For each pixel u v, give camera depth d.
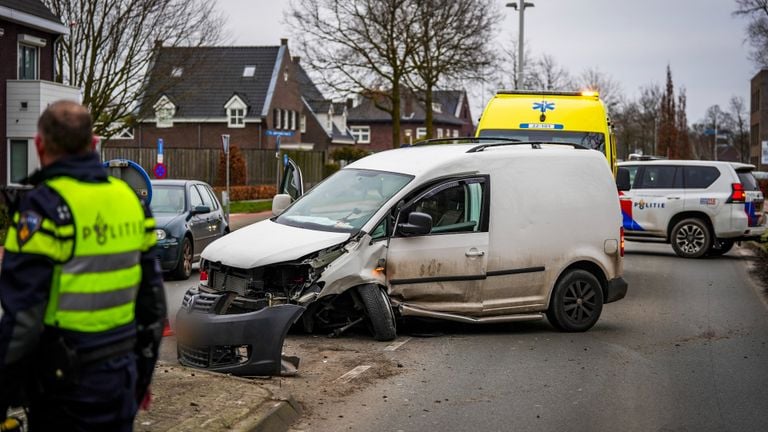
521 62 32.34
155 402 5.97
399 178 9.20
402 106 90.94
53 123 3.36
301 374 7.45
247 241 8.78
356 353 8.32
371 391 6.97
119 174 8.95
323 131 73.62
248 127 60.59
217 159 42.34
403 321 9.87
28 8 28.50
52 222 3.23
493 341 9.16
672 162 18.70
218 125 60.94
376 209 8.91
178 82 32.09
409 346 8.72
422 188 9.10
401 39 42.12
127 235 3.50
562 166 9.84
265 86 61.84
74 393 3.36
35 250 3.20
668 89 88.88
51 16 29.48
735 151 131.88
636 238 18.92
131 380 3.53
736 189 17.98
